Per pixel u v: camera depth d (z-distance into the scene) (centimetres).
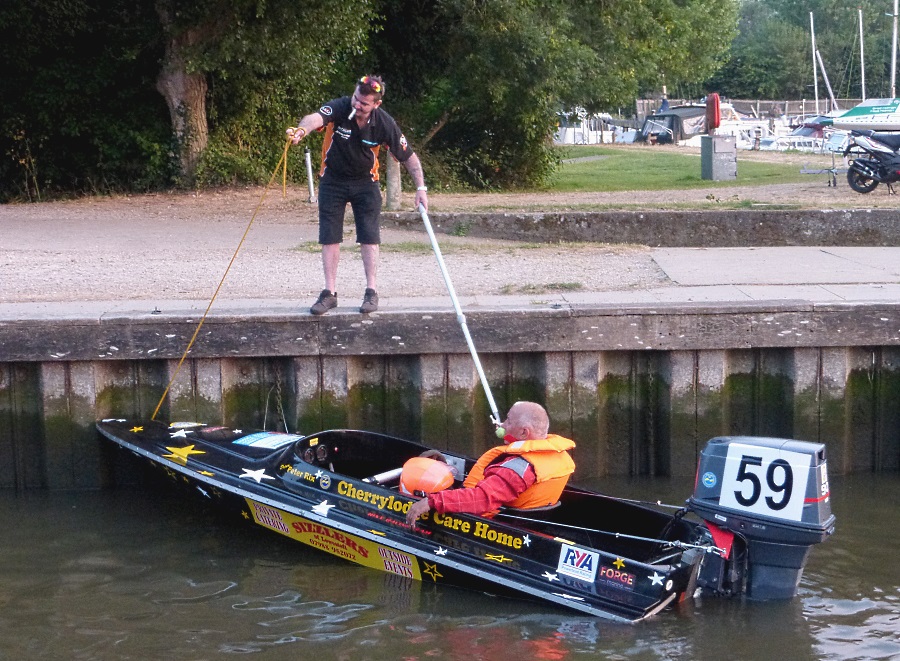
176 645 479
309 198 1609
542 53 1897
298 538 595
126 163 1861
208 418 726
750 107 5700
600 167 2638
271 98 1966
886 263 962
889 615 505
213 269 942
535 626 493
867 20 6450
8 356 698
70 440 721
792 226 1167
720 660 459
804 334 730
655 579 489
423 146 2139
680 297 781
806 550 505
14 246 1084
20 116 1855
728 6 2802
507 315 716
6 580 558
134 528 641
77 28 1814
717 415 742
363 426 741
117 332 703
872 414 765
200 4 1653
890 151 1464
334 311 720
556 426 736
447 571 533
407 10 2136
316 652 470
